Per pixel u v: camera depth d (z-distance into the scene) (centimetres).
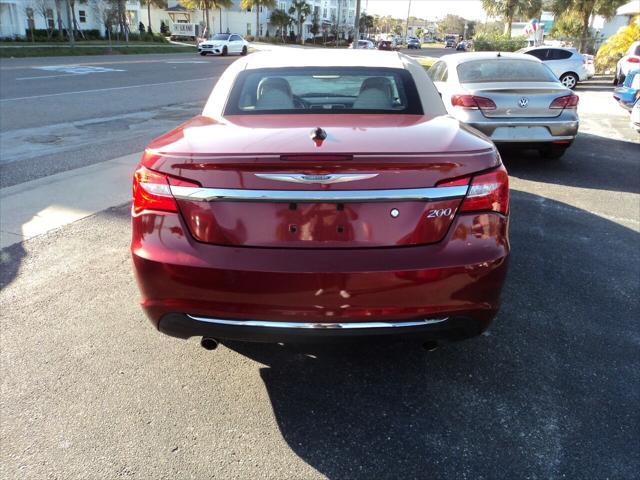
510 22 4538
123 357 305
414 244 235
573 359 309
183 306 240
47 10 4403
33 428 250
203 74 2153
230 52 3719
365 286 230
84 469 228
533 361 306
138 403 268
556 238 497
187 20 7406
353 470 230
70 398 270
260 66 377
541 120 709
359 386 285
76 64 2381
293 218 231
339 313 234
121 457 235
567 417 262
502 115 706
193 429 252
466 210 237
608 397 276
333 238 232
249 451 239
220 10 7062
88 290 379
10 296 367
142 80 1861
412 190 230
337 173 226
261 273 229
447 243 236
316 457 237
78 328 332
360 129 271
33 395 272
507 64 790
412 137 255
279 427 254
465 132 274
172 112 1196
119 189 600
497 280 244
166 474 226
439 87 795
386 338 242
